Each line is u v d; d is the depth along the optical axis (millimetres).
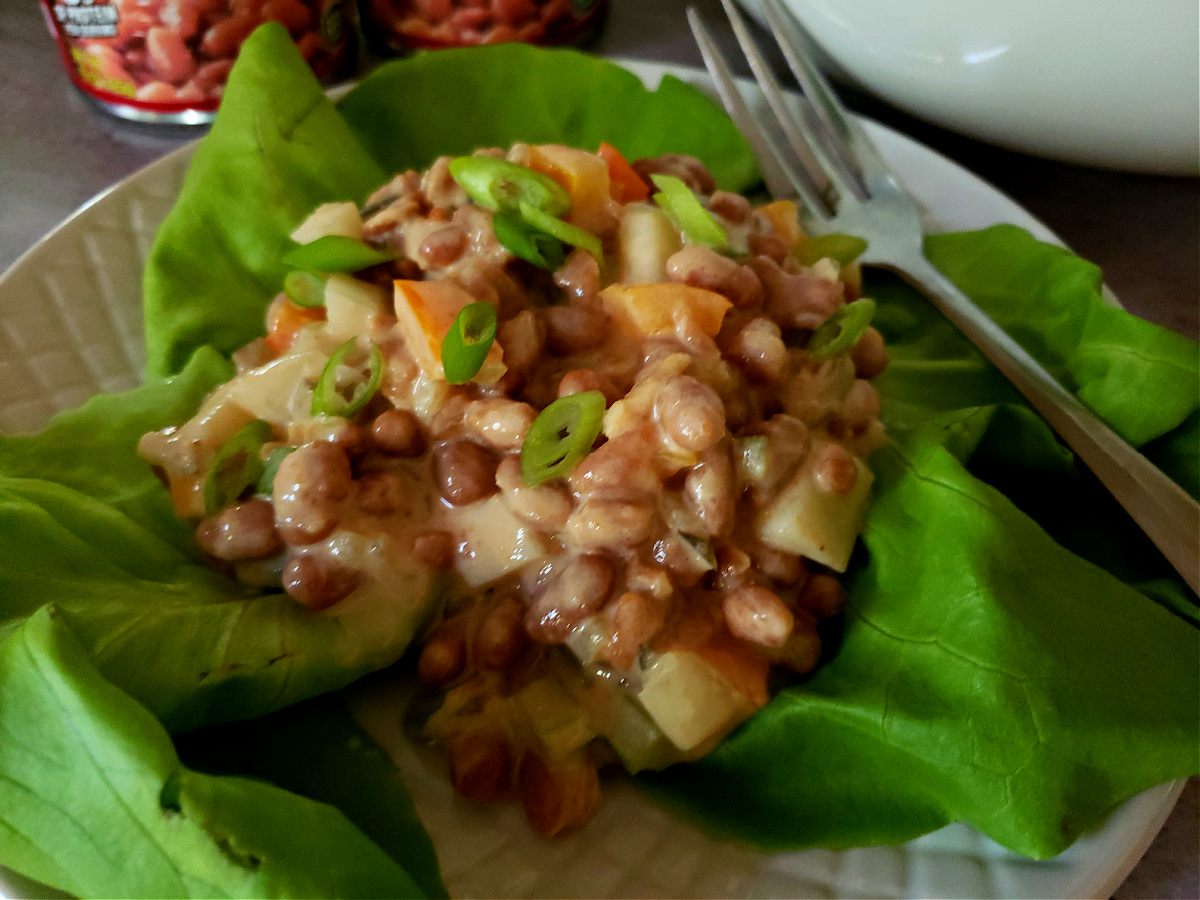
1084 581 163
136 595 156
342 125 230
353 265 190
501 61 250
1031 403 195
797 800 162
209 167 215
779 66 304
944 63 228
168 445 183
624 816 164
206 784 123
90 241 209
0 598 144
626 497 169
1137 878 161
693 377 173
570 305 188
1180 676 154
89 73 273
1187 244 255
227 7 258
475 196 190
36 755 126
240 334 207
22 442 177
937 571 166
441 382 177
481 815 161
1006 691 149
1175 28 203
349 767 160
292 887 120
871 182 239
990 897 144
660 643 170
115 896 123
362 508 173
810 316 191
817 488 177
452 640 173
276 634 162
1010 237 223
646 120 253
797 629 176
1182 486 181
